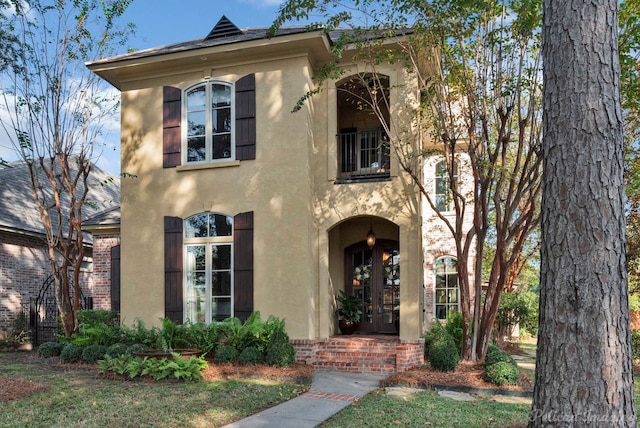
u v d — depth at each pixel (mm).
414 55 10953
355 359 11172
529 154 10055
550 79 4793
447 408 7684
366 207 11656
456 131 11180
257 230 11680
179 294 12055
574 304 4453
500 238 10516
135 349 10742
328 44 11766
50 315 17031
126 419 6703
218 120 12352
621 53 9617
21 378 9508
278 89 11844
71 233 13695
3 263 15469
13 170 18844
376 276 13680
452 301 17844
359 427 6672
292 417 7102
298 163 11555
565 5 4746
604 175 4512
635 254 13273
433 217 18203
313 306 11477
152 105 12797
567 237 4527
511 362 9438
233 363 10352
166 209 12438
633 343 12805
